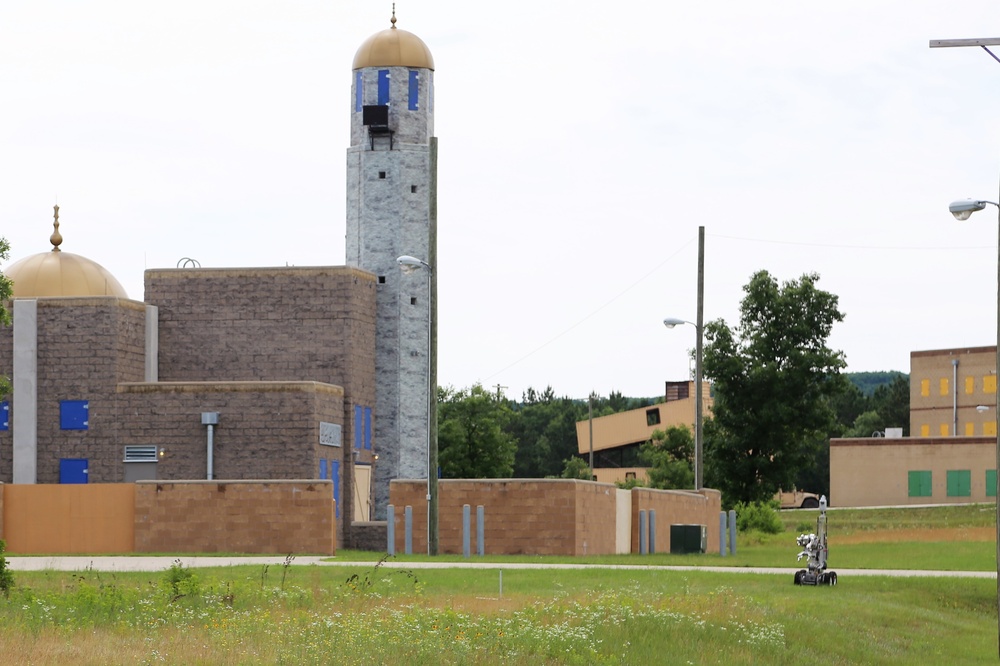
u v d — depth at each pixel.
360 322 63.09
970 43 30.39
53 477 58.03
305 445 57.12
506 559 43.47
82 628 24.02
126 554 46.12
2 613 25.53
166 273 62.09
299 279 62.00
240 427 57.34
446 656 22.16
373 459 64.19
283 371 61.78
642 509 54.56
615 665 23.64
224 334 62.00
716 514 63.06
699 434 60.41
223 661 20.73
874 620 31.22
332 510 46.88
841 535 67.00
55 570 36.06
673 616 27.50
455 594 31.27
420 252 66.25
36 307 58.66
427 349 65.75
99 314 58.44
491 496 48.66
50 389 58.31
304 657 21.36
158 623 25.09
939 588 36.16
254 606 28.09
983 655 29.47
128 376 59.28
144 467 57.66
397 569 35.62
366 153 66.88
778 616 29.45
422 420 65.31
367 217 66.50
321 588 31.30
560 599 29.72
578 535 48.44
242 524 47.06
